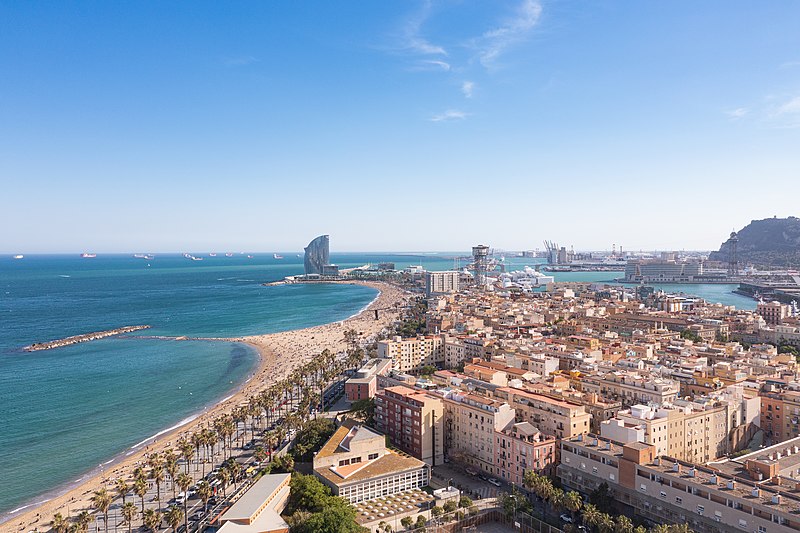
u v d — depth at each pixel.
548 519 193.12
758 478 174.38
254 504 188.50
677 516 171.88
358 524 179.88
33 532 199.12
